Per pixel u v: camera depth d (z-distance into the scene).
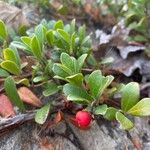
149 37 0.15
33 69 0.10
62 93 0.10
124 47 0.15
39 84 0.10
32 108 0.10
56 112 0.10
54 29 0.11
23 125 0.10
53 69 0.09
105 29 0.17
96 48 0.14
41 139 0.10
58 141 0.10
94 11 0.17
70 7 0.16
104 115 0.09
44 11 0.15
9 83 0.10
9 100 0.10
